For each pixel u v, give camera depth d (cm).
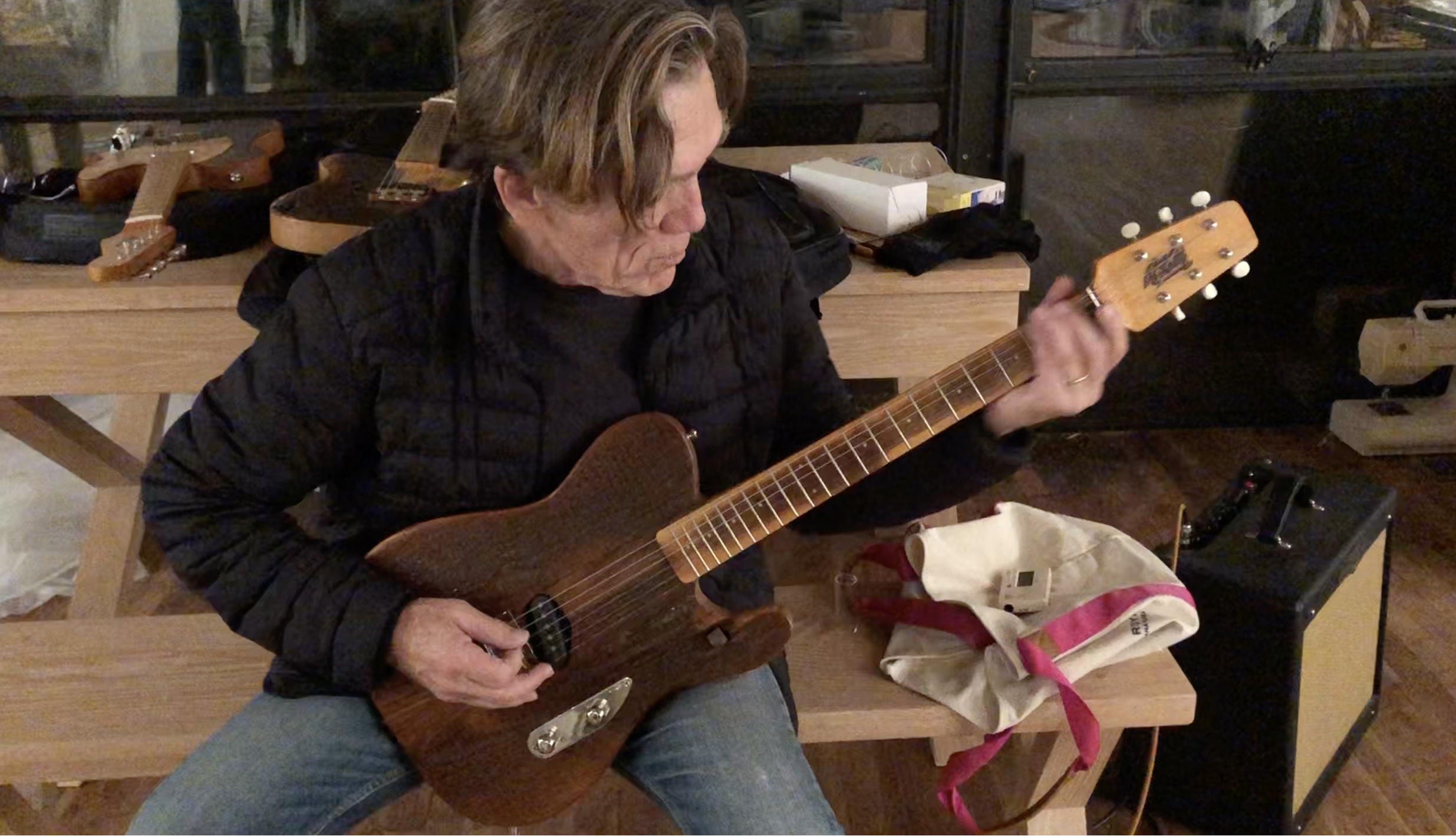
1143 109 250
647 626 118
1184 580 160
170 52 233
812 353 126
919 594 147
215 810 110
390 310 111
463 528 115
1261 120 252
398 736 117
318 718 120
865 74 244
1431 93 251
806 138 251
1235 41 243
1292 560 160
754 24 241
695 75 95
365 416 115
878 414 113
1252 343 273
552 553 116
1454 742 183
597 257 104
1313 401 279
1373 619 179
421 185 161
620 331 116
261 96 238
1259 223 261
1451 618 211
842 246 157
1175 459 268
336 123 240
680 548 116
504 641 111
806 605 153
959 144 249
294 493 118
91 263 155
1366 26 244
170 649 148
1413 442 264
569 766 119
